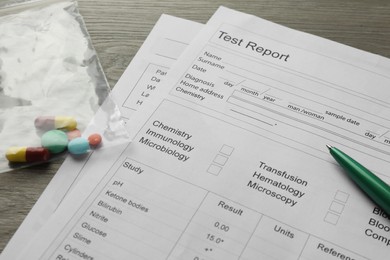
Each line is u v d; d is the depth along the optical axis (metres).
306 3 0.60
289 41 0.57
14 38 0.58
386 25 0.58
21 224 0.45
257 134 0.50
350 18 0.59
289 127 0.50
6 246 0.44
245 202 0.45
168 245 0.43
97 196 0.46
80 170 0.48
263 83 0.53
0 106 0.53
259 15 0.59
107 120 0.51
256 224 0.44
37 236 0.44
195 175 0.47
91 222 0.44
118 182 0.47
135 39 0.58
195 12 0.60
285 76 0.54
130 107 0.52
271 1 0.61
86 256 0.43
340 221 0.44
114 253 0.43
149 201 0.45
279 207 0.45
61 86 0.54
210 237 0.43
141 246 0.43
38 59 0.56
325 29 0.58
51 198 0.47
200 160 0.48
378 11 0.59
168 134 0.50
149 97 0.52
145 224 0.44
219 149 0.49
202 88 0.53
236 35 0.57
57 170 0.48
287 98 0.52
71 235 0.44
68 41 0.57
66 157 0.49
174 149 0.49
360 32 0.58
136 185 0.46
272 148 0.49
